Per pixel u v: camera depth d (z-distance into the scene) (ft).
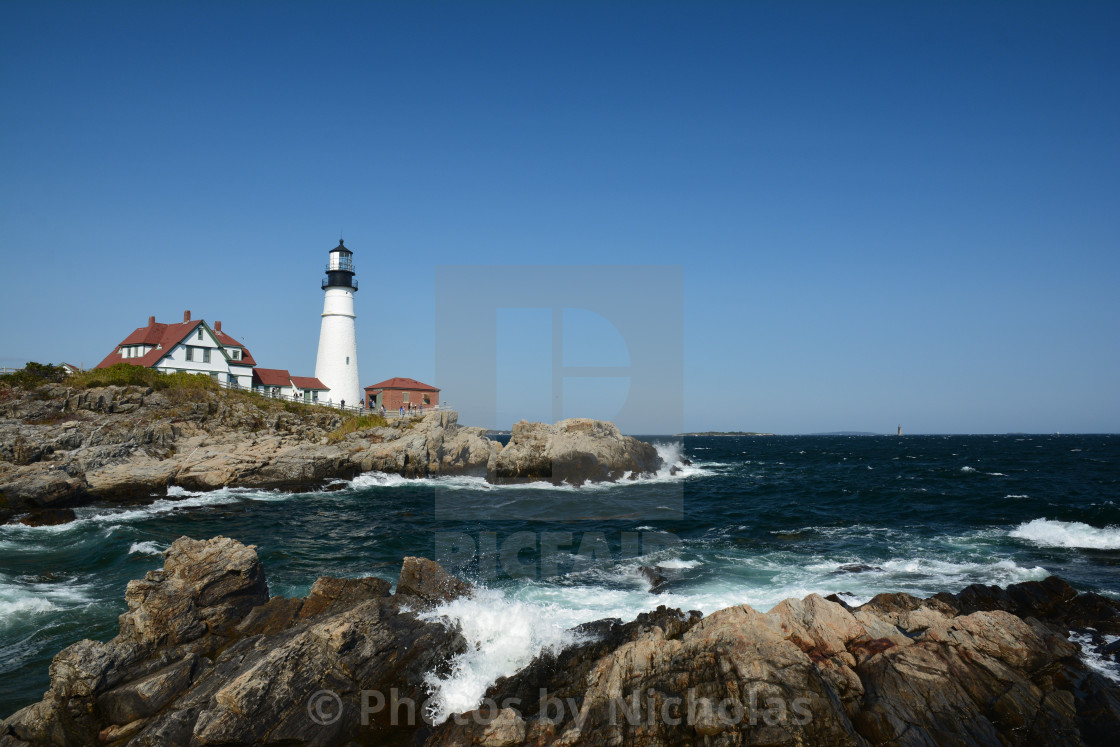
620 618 43.34
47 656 46.06
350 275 221.87
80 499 107.45
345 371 220.23
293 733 33.37
